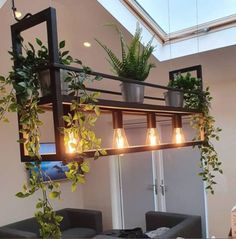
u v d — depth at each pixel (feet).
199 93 7.64
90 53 12.57
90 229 15.65
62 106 4.01
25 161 4.18
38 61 4.17
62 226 15.94
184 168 15.61
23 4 9.83
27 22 4.27
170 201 15.97
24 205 14.85
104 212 17.72
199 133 7.97
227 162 13.50
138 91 5.77
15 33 4.41
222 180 13.64
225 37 10.57
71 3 9.48
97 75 4.57
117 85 14.10
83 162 4.06
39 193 15.38
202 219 14.97
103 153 4.48
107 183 17.60
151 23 11.07
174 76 8.12
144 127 16.70
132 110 5.63
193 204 15.28
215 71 12.50
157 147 6.22
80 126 4.11
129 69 5.82
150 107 5.65
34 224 14.67
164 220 13.91
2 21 11.01
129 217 17.30
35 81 4.16
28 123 3.98
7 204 14.15
